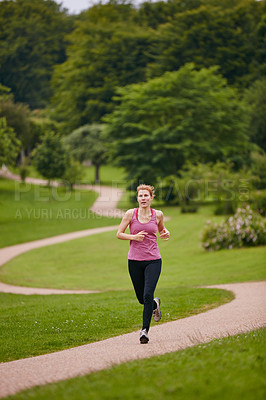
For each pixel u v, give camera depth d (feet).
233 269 71.72
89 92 307.99
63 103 328.70
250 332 21.76
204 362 15.60
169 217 151.33
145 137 186.29
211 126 196.44
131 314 33.58
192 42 291.58
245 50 294.46
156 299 23.86
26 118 247.50
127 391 13.07
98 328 28.84
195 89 197.47
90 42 323.37
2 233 133.59
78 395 13.07
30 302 47.26
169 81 199.21
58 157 215.10
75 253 102.22
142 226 22.29
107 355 20.36
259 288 46.96
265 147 241.55
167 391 12.85
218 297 41.34
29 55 381.60
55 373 17.87
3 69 374.84
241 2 315.99
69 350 22.65
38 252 105.09
